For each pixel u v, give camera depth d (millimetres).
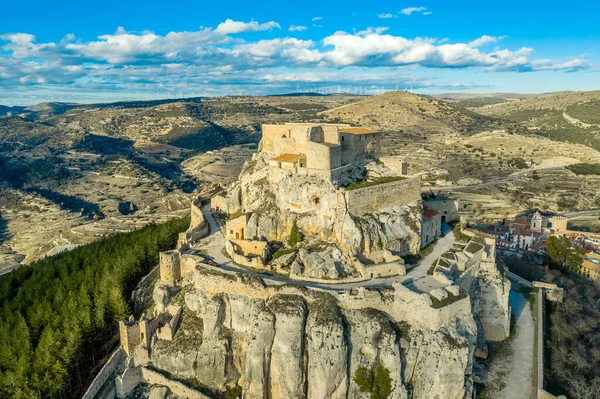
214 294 81000
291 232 91750
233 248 91188
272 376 71562
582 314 100438
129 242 132375
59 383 77500
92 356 89125
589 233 157625
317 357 67938
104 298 96375
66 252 140875
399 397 67062
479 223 176375
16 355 84500
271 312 72000
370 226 87312
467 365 70375
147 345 81250
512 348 84062
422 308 69375
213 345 77312
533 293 104688
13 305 103688
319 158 92375
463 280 83812
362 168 104375
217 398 74375
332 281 78562
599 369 82812
